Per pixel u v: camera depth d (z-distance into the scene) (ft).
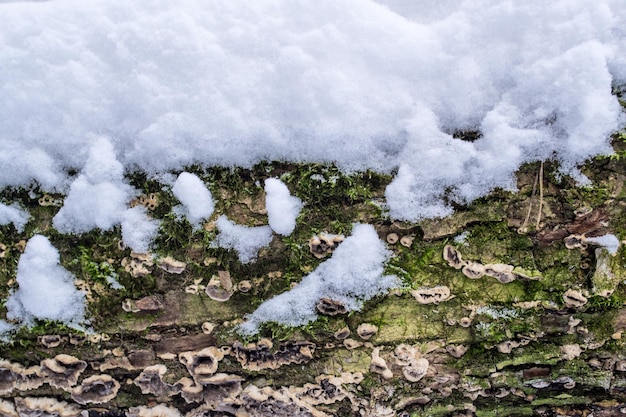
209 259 2.46
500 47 2.33
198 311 2.51
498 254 2.44
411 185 2.38
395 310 2.48
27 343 2.53
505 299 2.47
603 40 2.31
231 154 2.40
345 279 2.45
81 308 2.50
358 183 2.41
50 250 2.46
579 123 2.30
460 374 2.54
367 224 2.44
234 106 2.37
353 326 2.49
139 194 2.44
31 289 2.46
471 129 2.37
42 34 2.40
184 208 2.43
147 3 2.41
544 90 2.31
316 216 2.44
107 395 2.58
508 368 2.52
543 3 2.32
